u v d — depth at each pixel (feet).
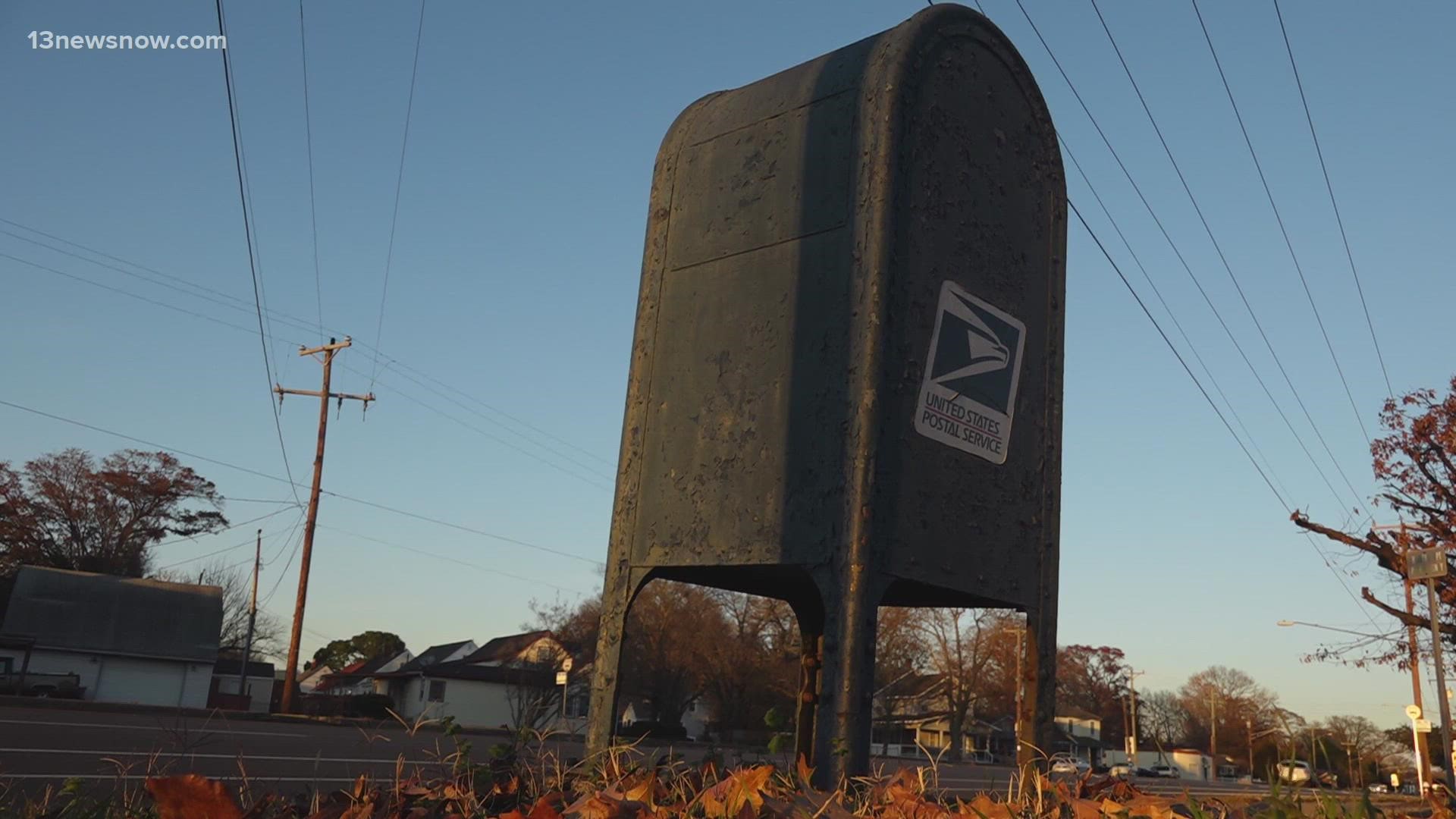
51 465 170.71
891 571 10.08
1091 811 7.39
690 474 11.48
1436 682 57.06
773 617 148.36
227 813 5.89
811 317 10.91
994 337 11.76
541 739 10.00
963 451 11.14
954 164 11.61
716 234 12.20
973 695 178.09
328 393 107.14
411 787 8.67
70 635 133.59
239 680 160.04
